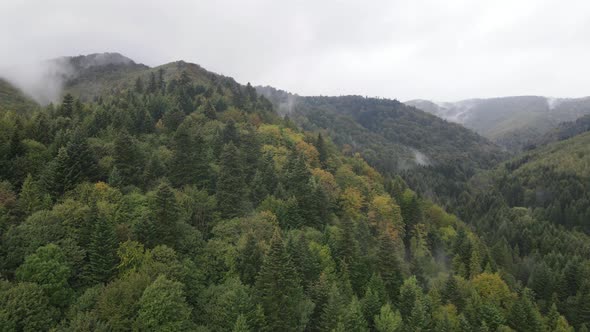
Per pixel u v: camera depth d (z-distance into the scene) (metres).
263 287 59.72
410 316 69.81
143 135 107.50
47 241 56.28
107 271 55.66
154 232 63.09
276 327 57.09
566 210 190.38
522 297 86.25
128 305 48.88
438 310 76.75
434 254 120.69
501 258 129.25
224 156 88.56
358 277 79.00
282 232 79.38
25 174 76.06
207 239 73.56
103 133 101.25
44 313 46.66
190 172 89.44
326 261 75.88
